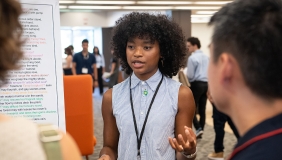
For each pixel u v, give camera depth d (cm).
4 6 63
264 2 67
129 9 1191
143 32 149
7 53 63
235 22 67
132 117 148
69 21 1354
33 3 160
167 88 151
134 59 149
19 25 67
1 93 157
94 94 1065
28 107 161
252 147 63
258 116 67
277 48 63
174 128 151
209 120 616
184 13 1194
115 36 170
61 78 166
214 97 75
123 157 148
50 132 62
